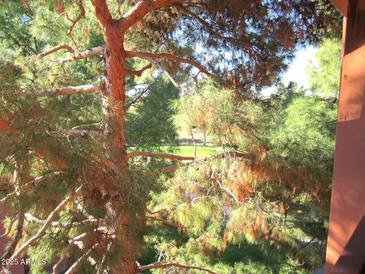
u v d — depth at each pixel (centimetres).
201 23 477
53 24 490
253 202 390
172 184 401
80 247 249
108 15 405
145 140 559
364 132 147
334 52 724
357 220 146
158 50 520
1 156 223
